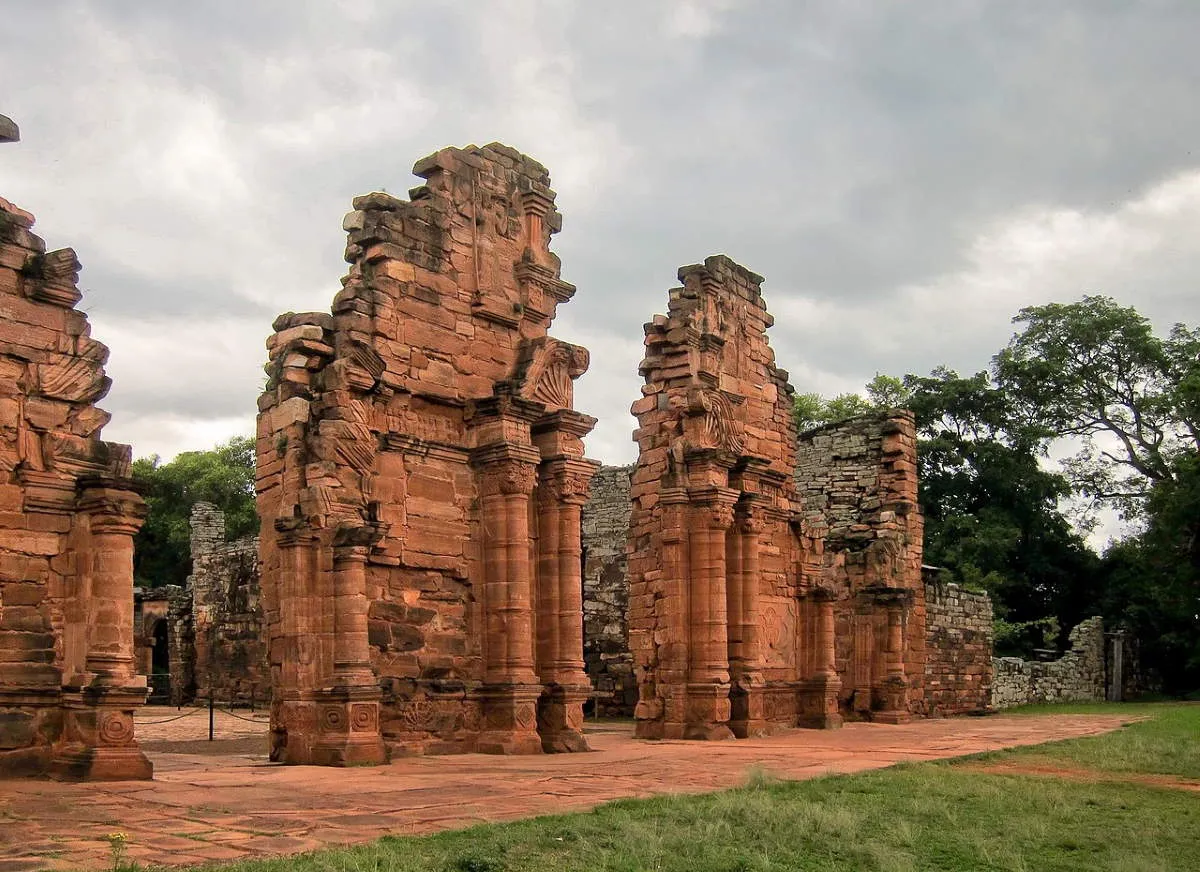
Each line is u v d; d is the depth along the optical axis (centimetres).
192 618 5372
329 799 1472
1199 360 6475
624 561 4228
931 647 4175
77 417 1838
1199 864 1174
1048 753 2272
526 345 2505
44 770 1727
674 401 2972
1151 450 6638
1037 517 6462
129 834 1178
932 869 1129
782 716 3145
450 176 2453
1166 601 5809
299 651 2056
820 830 1277
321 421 2127
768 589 3164
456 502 2378
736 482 3030
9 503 1758
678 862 1095
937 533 6388
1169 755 2217
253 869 978
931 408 6669
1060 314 6906
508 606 2364
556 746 2364
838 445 4047
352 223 2327
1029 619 6425
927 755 2219
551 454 2491
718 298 3112
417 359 2330
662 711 2855
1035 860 1172
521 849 1119
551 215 2639
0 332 1766
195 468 7800
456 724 2309
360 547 2073
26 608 1758
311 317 2194
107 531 1795
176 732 3241
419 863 1022
